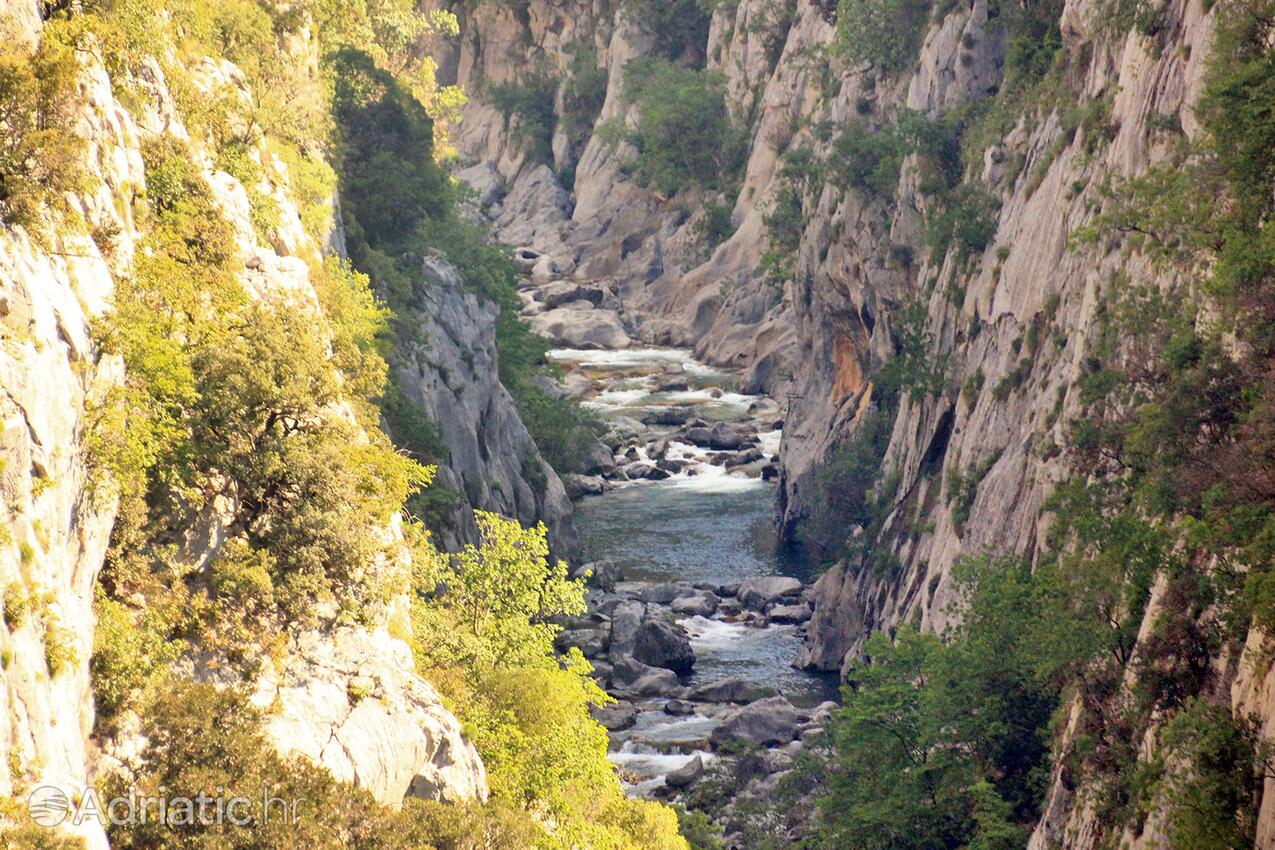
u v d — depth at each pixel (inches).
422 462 2992.1
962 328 3083.2
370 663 1624.0
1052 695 1920.5
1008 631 1996.8
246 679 1471.5
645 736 2657.5
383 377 2158.0
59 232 1407.5
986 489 2628.0
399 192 3543.3
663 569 3639.3
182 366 1544.0
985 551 2497.5
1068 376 2410.2
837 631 3095.5
